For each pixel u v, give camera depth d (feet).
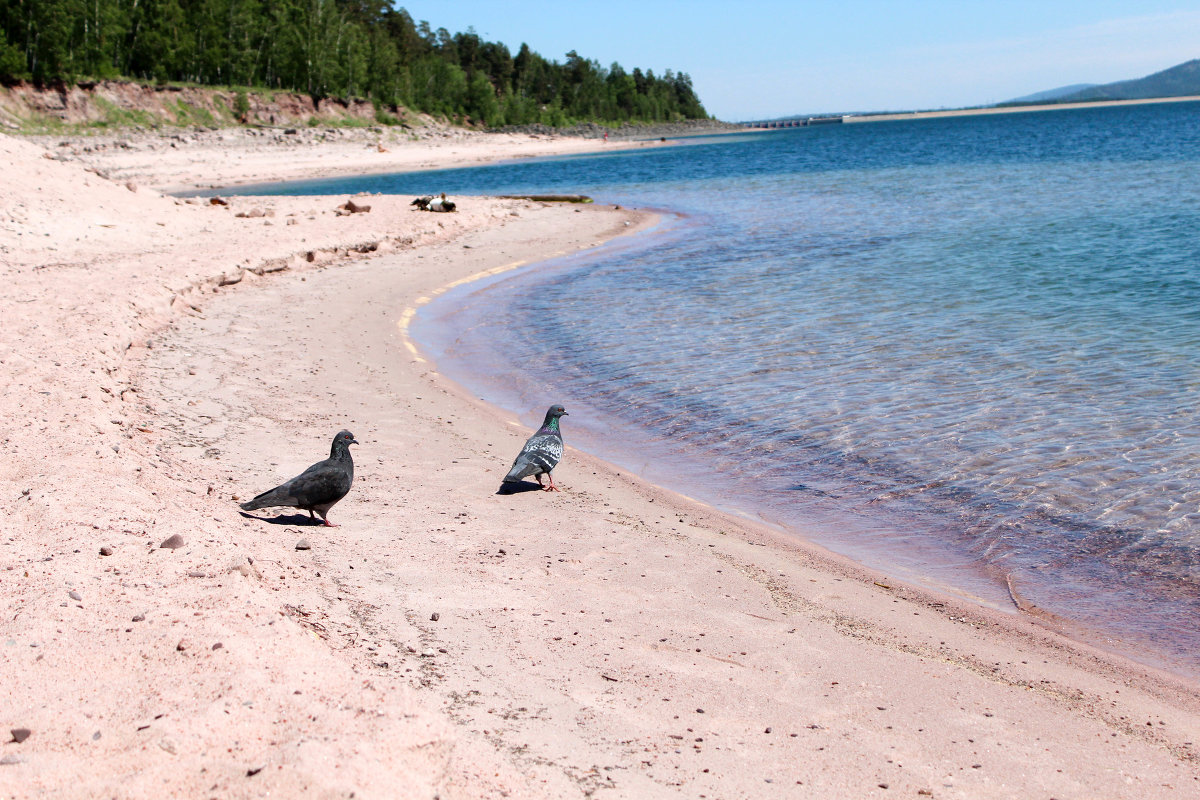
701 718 18.31
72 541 22.12
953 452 37.14
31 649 16.96
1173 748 18.37
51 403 35.17
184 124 305.32
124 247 81.51
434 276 84.74
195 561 21.59
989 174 186.50
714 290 75.82
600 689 19.19
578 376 51.70
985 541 29.58
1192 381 44.55
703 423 42.65
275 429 38.88
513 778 14.66
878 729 18.42
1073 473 34.30
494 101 526.98
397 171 279.90
